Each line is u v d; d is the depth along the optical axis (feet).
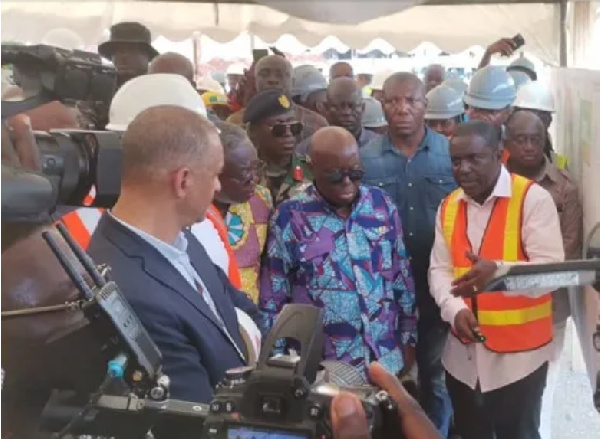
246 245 8.27
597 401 5.35
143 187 4.66
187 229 5.35
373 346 8.33
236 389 2.48
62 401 2.74
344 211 8.46
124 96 6.11
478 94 11.96
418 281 10.14
